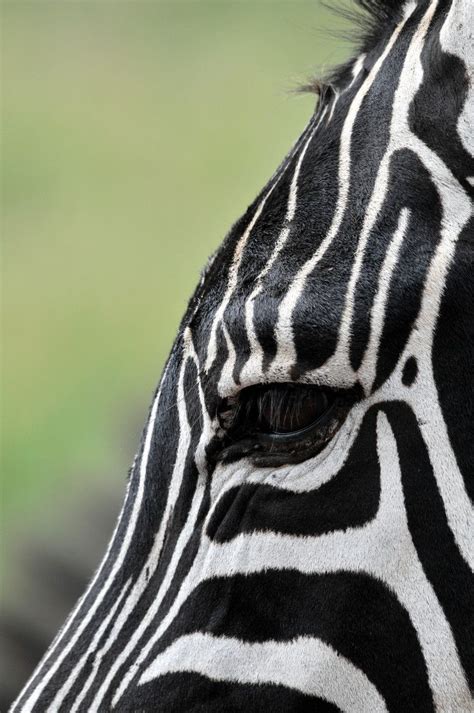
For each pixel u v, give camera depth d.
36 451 30.41
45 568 14.08
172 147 49.91
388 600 6.20
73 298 38.84
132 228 42.88
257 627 6.43
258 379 6.44
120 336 36.28
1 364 34.59
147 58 61.06
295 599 6.35
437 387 6.19
